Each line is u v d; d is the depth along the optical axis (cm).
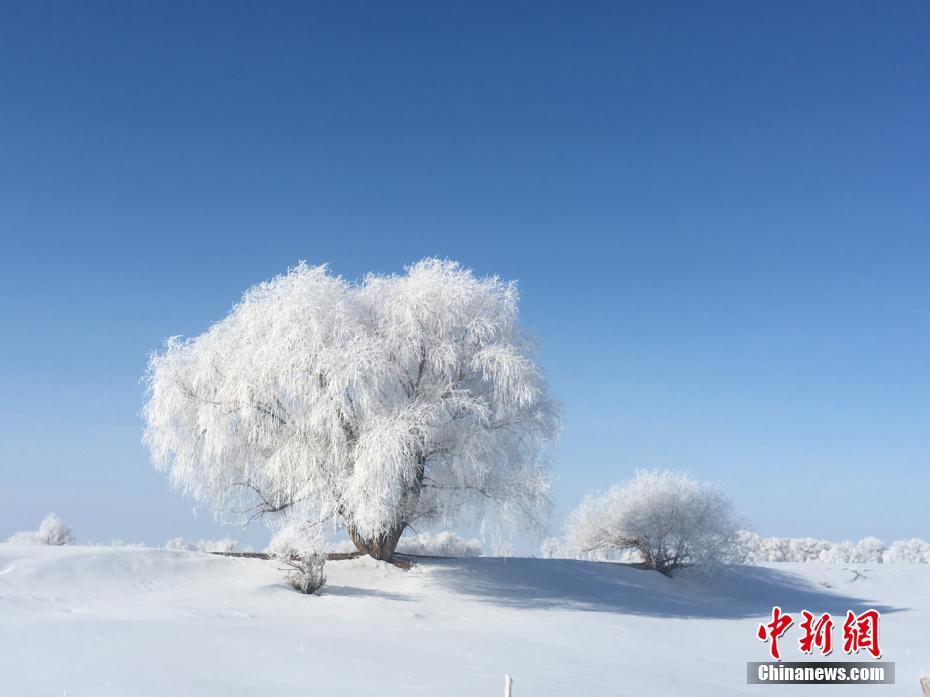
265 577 2322
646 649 1809
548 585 2828
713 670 1595
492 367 2542
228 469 2652
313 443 2450
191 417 2658
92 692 964
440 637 1691
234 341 2641
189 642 1347
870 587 3791
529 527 2634
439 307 2597
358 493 2298
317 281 2591
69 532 3769
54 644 1241
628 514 3722
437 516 2727
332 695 1048
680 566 3612
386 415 2411
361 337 2464
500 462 2636
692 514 3603
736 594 3406
